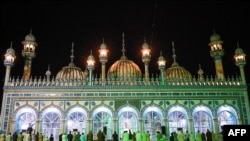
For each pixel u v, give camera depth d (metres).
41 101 25.48
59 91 25.78
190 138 23.17
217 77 29.44
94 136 24.80
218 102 26.23
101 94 25.97
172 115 26.11
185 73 32.97
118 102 25.77
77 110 25.59
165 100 26.05
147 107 25.73
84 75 31.69
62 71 32.09
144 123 25.52
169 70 33.56
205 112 26.36
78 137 21.56
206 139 23.05
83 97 25.77
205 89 26.47
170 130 25.48
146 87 26.27
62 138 22.17
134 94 26.08
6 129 24.48
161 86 26.34
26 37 30.27
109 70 32.22
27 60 29.50
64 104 25.48
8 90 25.58
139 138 21.55
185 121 25.88
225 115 26.55
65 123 24.84
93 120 25.42
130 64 32.06
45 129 24.97
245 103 26.31
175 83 26.67
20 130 25.06
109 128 25.23
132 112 26.03
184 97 26.20
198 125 25.78
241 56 28.03
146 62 30.12
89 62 27.62
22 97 25.48
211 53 31.06
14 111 25.06
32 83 25.92
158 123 25.73
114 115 25.31
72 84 26.08
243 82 26.92
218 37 31.33
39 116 24.98
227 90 26.58
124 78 26.70
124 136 21.81
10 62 26.48
